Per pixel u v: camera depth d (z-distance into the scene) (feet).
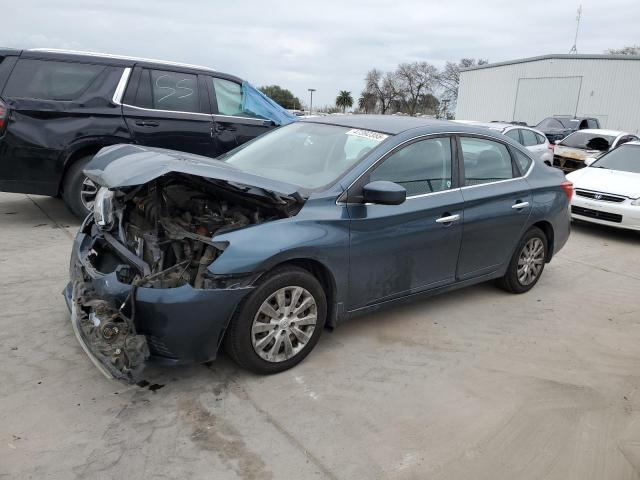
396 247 12.89
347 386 11.31
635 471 9.33
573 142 47.26
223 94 24.41
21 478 8.18
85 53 21.21
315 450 9.25
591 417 10.82
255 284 10.61
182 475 8.48
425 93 241.55
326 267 11.62
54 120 20.01
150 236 10.95
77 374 11.03
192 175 10.86
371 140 13.32
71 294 12.07
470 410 10.78
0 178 19.65
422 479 8.76
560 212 17.76
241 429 9.66
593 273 20.81
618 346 14.19
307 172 12.96
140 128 21.74
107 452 8.86
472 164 15.07
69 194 20.89
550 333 14.74
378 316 15.01
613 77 99.30
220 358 12.06
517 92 114.21
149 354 9.93
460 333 14.30
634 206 25.76
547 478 9.00
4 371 10.95
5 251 18.01
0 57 19.76
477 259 15.31
